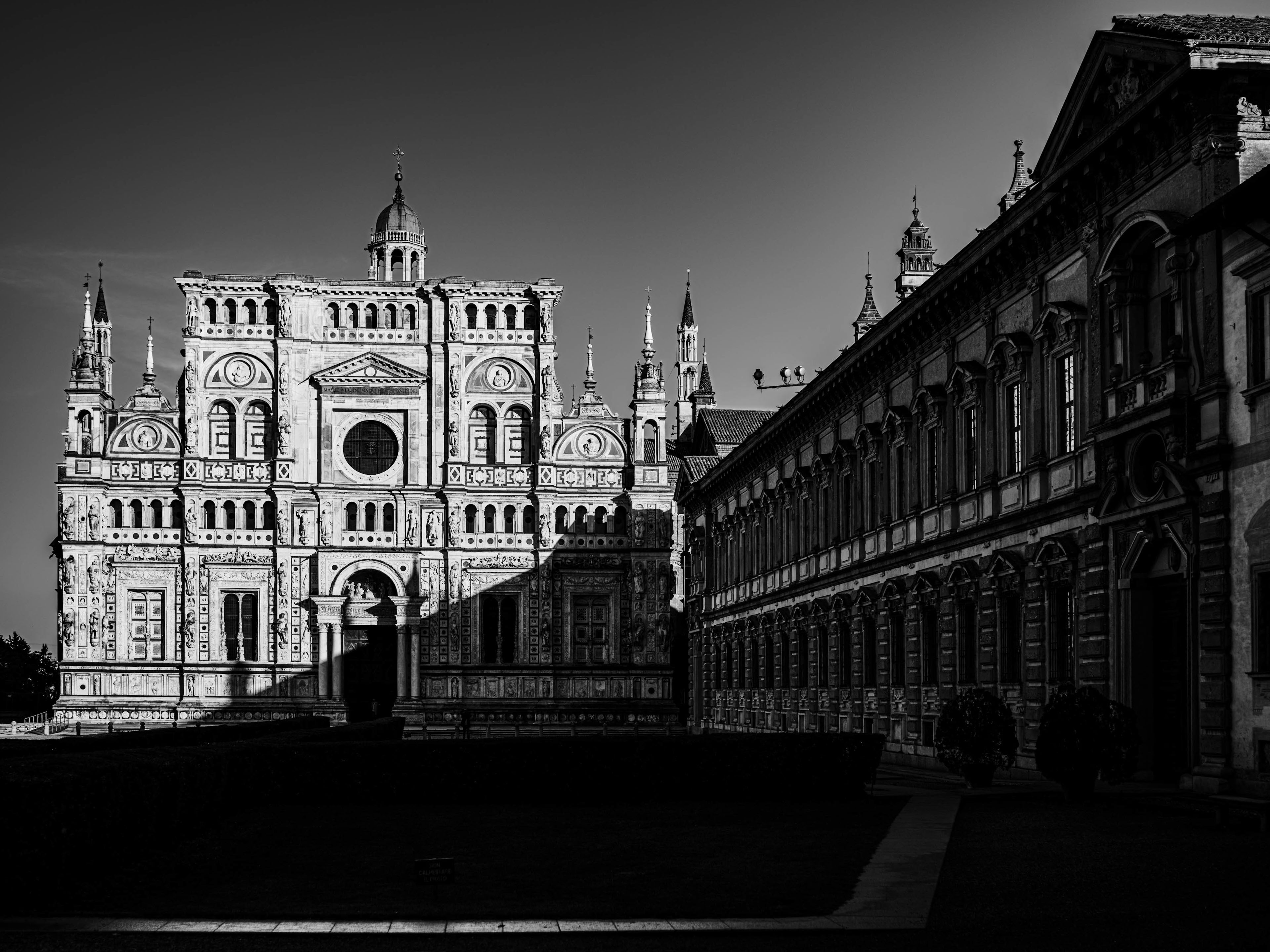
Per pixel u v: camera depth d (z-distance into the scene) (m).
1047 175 41.00
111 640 120.19
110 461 121.31
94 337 128.62
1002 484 46.94
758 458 84.81
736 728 89.94
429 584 122.44
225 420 123.38
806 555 73.19
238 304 123.50
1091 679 39.41
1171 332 36.56
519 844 29.86
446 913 21.75
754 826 32.19
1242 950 18.03
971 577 49.25
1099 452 39.12
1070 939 19.09
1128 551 37.34
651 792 39.06
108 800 25.61
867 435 62.28
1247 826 28.64
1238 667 32.66
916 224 88.38
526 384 125.56
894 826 30.69
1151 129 35.66
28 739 53.19
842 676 66.44
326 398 123.25
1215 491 33.47
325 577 121.31
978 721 39.34
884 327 57.97
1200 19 36.41
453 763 39.19
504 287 124.81
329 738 50.72
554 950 19.17
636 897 22.94
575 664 123.50
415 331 124.81
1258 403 32.06
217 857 28.17
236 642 121.19
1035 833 28.59
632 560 124.19
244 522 121.81
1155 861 24.41
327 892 23.92
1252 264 32.16
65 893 23.50
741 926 20.44
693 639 107.50
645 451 125.25
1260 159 33.31
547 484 124.19
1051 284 43.44
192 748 35.38
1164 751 36.75
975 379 48.88
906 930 20.03
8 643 166.50
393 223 131.12
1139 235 37.16
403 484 123.25
